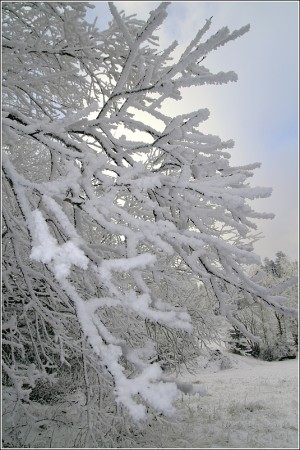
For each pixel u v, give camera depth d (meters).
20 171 4.10
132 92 2.44
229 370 17.09
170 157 2.85
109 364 1.28
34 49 2.96
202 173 2.69
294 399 8.21
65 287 1.45
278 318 22.72
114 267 1.37
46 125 2.17
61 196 2.09
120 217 2.04
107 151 2.71
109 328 3.58
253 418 6.42
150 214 3.73
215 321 6.62
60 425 4.06
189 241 1.90
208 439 4.83
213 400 8.48
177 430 4.78
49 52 3.04
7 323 2.82
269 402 7.95
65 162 2.17
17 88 3.05
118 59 3.36
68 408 4.29
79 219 2.83
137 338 4.23
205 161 2.67
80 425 3.95
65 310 3.44
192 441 4.57
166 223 1.95
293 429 5.69
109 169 2.32
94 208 1.97
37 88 3.44
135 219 1.96
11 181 1.89
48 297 3.25
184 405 7.69
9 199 2.77
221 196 2.18
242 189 2.15
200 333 6.76
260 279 2.59
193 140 2.56
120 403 1.18
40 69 3.32
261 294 2.43
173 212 3.11
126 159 2.71
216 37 1.96
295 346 22.64
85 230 3.81
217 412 6.88
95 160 2.17
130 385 1.21
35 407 2.59
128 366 4.27
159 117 2.56
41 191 1.85
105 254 3.33
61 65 3.40
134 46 2.32
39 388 4.93
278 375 13.86
